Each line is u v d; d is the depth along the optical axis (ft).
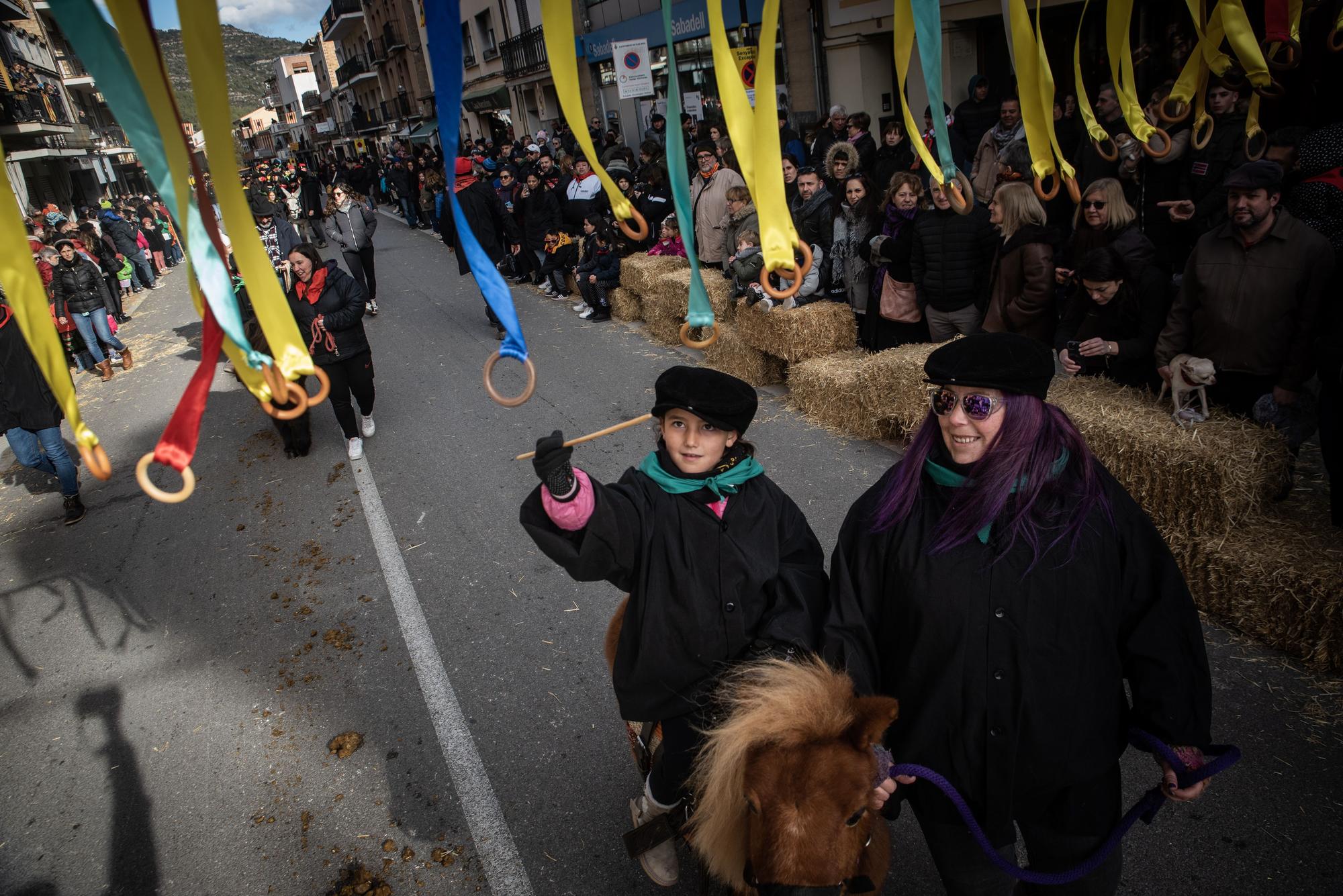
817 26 43.65
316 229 60.95
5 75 72.38
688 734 7.28
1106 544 6.06
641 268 29.60
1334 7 16.47
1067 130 24.02
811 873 5.52
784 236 4.38
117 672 14.75
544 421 23.58
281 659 14.40
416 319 37.47
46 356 3.50
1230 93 17.15
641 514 6.98
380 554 17.43
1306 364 11.77
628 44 41.29
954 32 35.81
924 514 6.36
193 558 18.48
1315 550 11.16
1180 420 12.53
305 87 231.30
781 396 22.84
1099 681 6.15
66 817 11.60
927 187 18.56
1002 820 6.38
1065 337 15.19
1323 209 12.74
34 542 20.56
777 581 7.24
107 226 56.59
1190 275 12.86
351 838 10.61
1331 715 10.25
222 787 11.72
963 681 6.17
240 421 26.99
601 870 9.78
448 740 12.03
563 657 13.47
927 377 6.22
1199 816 9.32
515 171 49.39
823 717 5.91
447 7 3.49
